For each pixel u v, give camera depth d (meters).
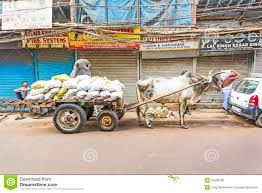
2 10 8.86
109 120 7.20
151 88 7.46
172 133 7.02
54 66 10.37
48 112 9.55
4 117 9.38
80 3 9.47
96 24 9.39
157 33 8.66
